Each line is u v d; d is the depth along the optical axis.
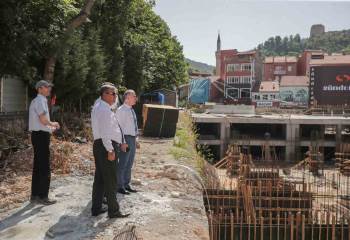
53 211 7.05
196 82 85.56
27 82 16.05
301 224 9.06
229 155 25.84
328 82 63.09
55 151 10.87
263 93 84.12
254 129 46.25
